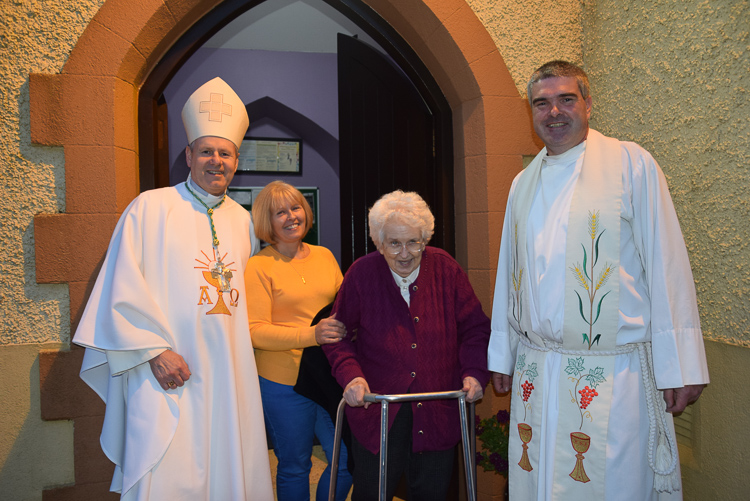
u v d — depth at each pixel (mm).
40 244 2096
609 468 1489
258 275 2078
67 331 2141
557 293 1568
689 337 1470
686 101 1943
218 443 1868
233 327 1947
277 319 2113
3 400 2096
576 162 1641
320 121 5477
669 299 1473
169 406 1791
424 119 2855
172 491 1770
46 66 2131
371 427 1719
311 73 5445
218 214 2047
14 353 2104
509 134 2518
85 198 2135
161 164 2518
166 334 1807
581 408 1525
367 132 2977
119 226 1898
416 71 2768
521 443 1676
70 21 2146
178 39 2441
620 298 1516
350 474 2152
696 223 1912
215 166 1994
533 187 1695
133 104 2305
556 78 1612
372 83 2971
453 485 2598
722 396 1810
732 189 1759
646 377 1530
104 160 2152
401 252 1656
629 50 2250
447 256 1869
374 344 1744
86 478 2137
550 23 2576
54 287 2141
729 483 1783
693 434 1963
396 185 2912
